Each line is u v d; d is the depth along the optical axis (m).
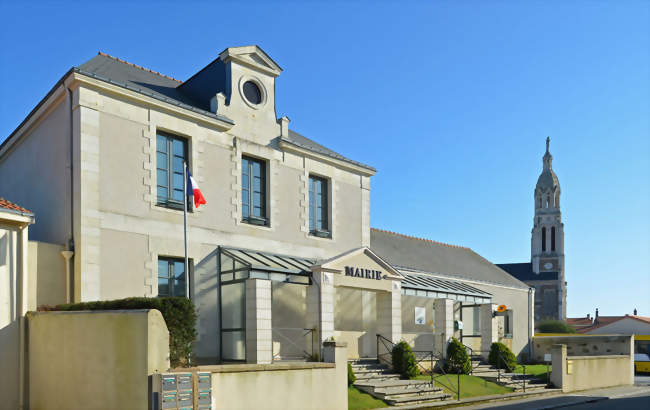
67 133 14.94
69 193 14.66
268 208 19.16
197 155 17.16
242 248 18.02
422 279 25.55
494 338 27.14
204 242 16.98
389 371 19.77
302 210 20.30
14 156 17.98
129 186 15.44
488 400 18.75
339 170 22.11
